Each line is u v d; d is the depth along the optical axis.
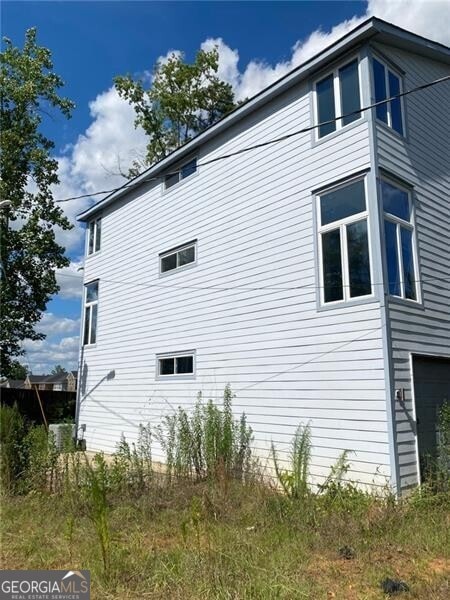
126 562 4.50
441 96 10.20
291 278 8.89
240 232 10.21
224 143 11.05
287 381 8.65
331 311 8.05
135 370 12.94
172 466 8.84
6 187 16.45
